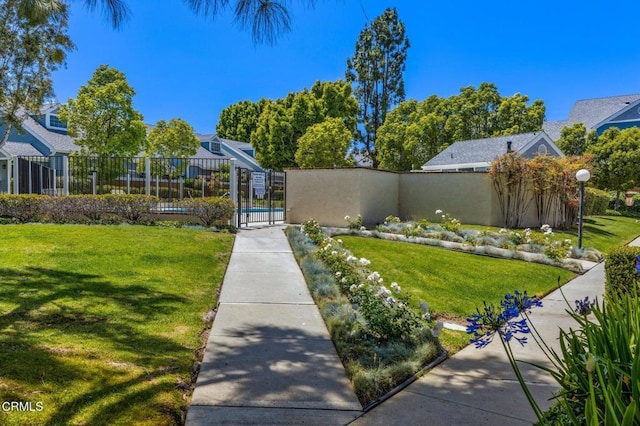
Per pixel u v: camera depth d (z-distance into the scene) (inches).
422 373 134.6
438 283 260.1
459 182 580.1
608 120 1098.1
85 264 235.5
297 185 532.7
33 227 339.3
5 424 86.7
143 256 262.1
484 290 252.8
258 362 134.1
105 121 732.0
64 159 462.6
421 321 168.1
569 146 961.5
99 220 409.7
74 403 97.7
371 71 1371.8
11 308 160.4
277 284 231.1
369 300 167.6
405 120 1317.7
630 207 985.5
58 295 180.2
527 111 1165.1
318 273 243.0
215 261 273.7
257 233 398.0
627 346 65.6
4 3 327.3
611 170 886.4
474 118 1195.9
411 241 393.7
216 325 167.0
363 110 1397.6
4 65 404.2
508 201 564.7
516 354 155.6
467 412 109.0
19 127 465.1
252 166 1301.7
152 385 110.5
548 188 563.2
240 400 109.9
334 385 120.8
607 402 52.6
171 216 429.4
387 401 114.7
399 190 608.7
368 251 334.0
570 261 346.9
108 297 183.3
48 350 124.2
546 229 451.2
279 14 119.6
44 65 416.8
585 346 78.2
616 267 197.5
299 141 1006.4
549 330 187.9
